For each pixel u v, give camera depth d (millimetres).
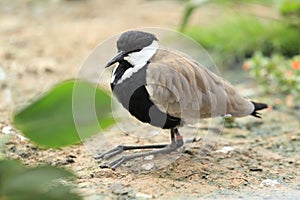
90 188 8664
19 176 5383
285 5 16094
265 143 11672
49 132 5715
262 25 18016
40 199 5387
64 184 8102
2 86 14906
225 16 19391
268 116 13516
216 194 8773
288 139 11977
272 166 10289
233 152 10875
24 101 13703
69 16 21594
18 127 5684
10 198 5320
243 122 13031
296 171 10109
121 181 9039
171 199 8430
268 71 15391
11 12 22078
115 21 20719
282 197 8781
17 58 17219
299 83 14930
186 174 9562
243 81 16031
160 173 9523
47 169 5445
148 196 8477
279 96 14953
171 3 22969
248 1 18469
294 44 17391
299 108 14109
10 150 10047
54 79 15523
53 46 18375
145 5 22797
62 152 10234
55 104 5770
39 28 20234
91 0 23406
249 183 9406
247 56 17703
